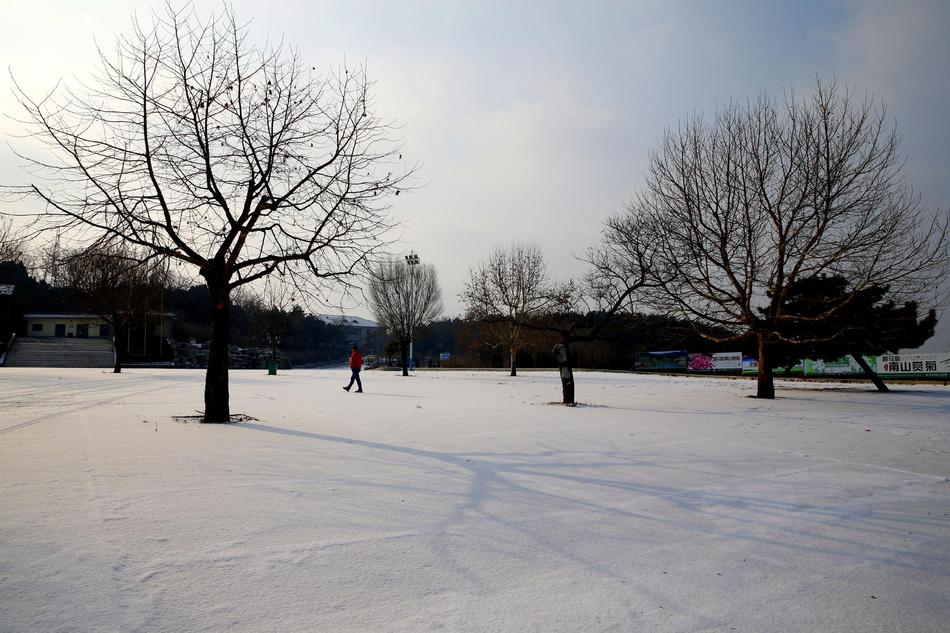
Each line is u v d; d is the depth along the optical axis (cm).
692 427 1248
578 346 6188
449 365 7162
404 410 1509
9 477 645
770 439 1101
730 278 2058
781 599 391
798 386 2958
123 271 1270
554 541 493
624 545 489
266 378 3478
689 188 2120
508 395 2203
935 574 443
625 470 782
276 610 349
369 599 369
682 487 696
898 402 1984
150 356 5356
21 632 310
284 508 557
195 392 1998
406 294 5319
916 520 584
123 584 376
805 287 2495
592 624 346
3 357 4881
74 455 776
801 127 2072
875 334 2475
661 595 392
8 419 1159
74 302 3866
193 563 416
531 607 366
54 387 2142
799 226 2050
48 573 388
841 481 755
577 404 1780
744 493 677
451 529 514
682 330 2195
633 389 2711
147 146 1142
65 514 513
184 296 6956
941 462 897
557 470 770
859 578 432
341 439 978
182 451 823
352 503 583
